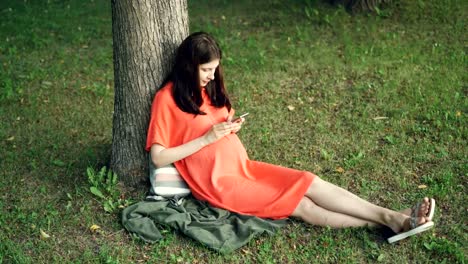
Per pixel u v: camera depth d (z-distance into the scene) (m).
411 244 4.19
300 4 8.80
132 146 4.79
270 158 5.35
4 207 4.68
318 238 4.28
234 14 8.76
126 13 4.50
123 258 4.13
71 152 5.46
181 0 4.66
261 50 7.50
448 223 4.43
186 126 4.50
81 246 4.27
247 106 6.25
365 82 6.62
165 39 4.63
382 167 5.13
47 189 4.91
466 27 7.82
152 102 4.70
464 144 5.41
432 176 4.97
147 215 4.45
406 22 8.08
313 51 7.42
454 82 6.46
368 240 4.20
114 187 4.82
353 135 5.64
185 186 4.61
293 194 4.33
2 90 6.59
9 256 4.15
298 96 6.41
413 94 6.28
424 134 5.62
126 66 4.62
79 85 6.77
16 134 5.79
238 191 4.40
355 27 8.03
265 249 4.18
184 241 4.27
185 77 4.39
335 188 4.34
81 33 8.23
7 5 9.34
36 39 8.02
